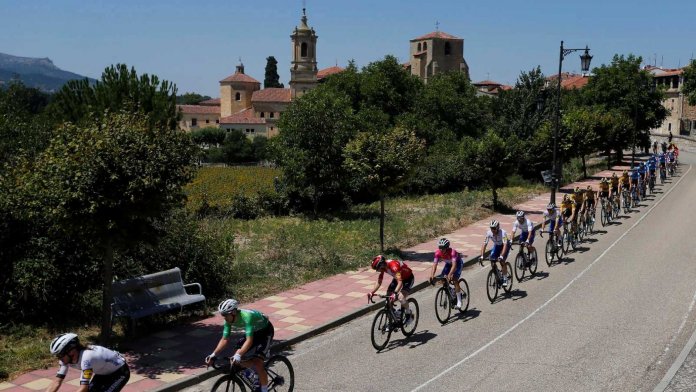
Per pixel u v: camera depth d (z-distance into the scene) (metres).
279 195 30.39
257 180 41.62
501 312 12.70
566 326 11.63
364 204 33.34
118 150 9.23
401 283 10.57
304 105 29.19
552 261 17.61
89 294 11.46
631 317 12.18
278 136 31.17
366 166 18.16
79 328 10.84
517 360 9.80
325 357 10.10
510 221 25.69
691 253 18.72
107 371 6.27
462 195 34.25
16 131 15.01
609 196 24.72
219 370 9.27
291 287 14.64
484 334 11.20
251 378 7.68
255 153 82.62
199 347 10.30
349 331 11.69
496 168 27.73
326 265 16.70
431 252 19.30
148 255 12.69
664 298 13.60
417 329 11.62
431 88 59.66
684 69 56.53
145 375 9.00
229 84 121.69
